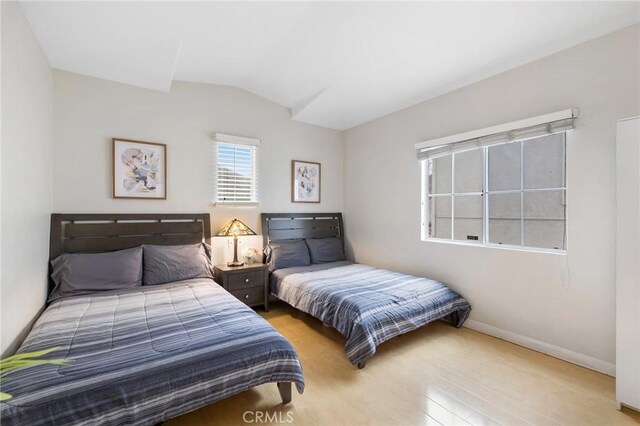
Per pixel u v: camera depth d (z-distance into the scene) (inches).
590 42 86.4
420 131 136.7
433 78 117.5
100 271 101.6
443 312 109.3
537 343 98.4
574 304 90.1
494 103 109.3
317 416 68.4
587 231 87.3
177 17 83.2
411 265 141.1
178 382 54.8
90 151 111.7
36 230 86.3
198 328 71.1
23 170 74.9
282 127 159.6
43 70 94.0
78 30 84.0
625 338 69.3
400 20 86.9
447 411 69.9
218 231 140.2
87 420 46.4
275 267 142.8
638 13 76.4
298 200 165.2
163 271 112.2
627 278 69.4
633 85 79.2
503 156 139.9
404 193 144.5
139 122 121.6
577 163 89.1
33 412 43.9
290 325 123.8
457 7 79.5
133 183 119.6
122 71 108.7
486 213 115.9
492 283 110.3
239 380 61.1
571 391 76.9
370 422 66.4
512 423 65.9
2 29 62.5
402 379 83.0
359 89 129.3
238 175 145.8
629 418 67.0
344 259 169.8
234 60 115.9
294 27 93.3
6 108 64.4
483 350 99.5
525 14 79.8
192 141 133.6
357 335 87.9
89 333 67.6
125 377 51.9
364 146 167.8
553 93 94.0
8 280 64.6
